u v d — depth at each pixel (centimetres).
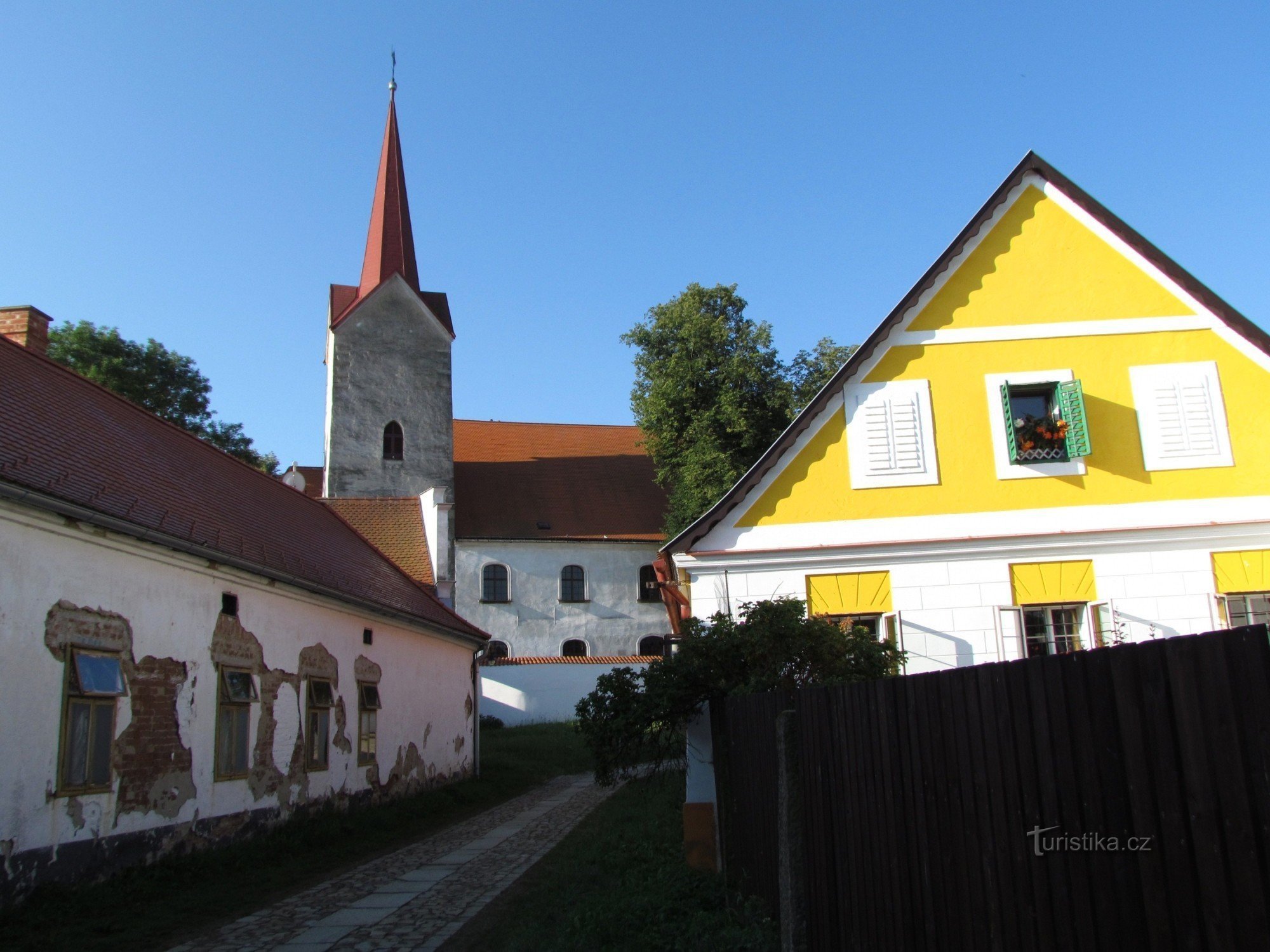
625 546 4384
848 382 1451
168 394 4147
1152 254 1457
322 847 1429
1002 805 387
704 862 1046
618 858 1155
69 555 1043
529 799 2056
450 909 980
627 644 4297
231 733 1349
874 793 526
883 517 1412
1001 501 1409
